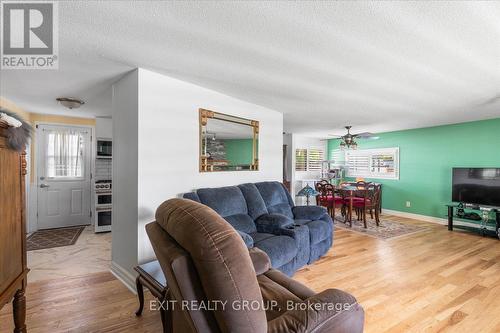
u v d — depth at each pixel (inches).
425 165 230.1
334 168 315.3
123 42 75.4
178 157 108.2
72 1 56.2
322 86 115.4
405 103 144.6
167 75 102.7
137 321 78.1
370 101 140.9
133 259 97.0
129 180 99.8
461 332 74.2
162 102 102.0
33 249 142.8
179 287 37.8
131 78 98.4
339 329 45.8
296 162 301.7
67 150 192.4
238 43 76.1
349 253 140.7
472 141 199.8
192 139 114.0
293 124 220.1
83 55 84.0
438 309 85.9
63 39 73.3
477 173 188.1
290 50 80.6
